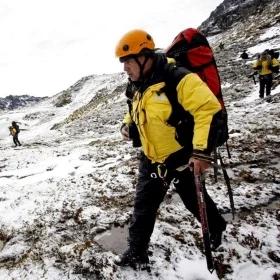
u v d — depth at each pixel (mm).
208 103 2859
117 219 5395
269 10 63938
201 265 4102
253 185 6465
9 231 5414
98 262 4094
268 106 15656
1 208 6621
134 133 3615
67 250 4406
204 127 2865
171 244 4492
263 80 17859
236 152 8641
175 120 3100
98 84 103125
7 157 15289
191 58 3141
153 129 3162
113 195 6641
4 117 90812
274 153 8305
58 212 5934
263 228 4883
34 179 9500
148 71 3100
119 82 83188
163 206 5801
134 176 7793
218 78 3199
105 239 4887
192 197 3688
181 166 3354
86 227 5273
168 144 3236
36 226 5414
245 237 4543
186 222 5184
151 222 3734
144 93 3074
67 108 91250
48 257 4301
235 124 12953
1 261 4602
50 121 77625
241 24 71562
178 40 3182
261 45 42219
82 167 10180
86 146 15695
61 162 11359
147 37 3059
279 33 45781
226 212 5422
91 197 6633
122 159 10219
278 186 6359
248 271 4008
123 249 4586
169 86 3004
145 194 3600
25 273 3992
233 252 4273
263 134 10242
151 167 3498
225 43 58344
